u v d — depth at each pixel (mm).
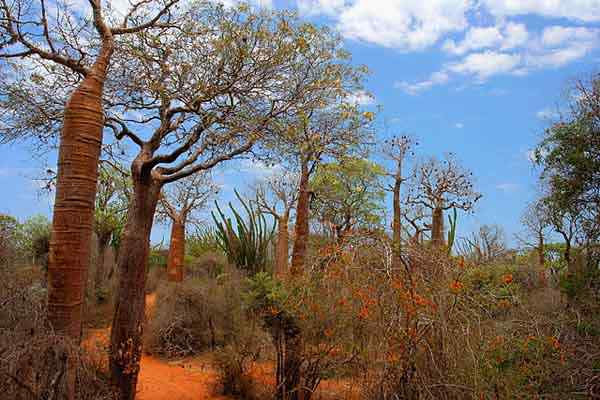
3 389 4324
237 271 16266
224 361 8578
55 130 9172
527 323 6332
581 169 12000
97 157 5844
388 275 5949
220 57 7934
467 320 5617
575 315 7316
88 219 5672
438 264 6082
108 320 13469
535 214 15500
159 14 7785
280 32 8109
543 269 14117
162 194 17625
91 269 15383
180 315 11789
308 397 7160
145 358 11070
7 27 6754
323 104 8602
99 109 5895
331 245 6852
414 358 5672
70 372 4773
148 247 7465
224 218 19094
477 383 5266
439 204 21625
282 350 7543
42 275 8188
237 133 8031
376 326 5844
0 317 4914
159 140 8047
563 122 12555
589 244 11070
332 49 8602
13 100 8656
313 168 8750
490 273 7230
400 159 20953
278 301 7074
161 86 7918
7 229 10836
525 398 5637
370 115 9016
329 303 6410
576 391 5812
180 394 8398
